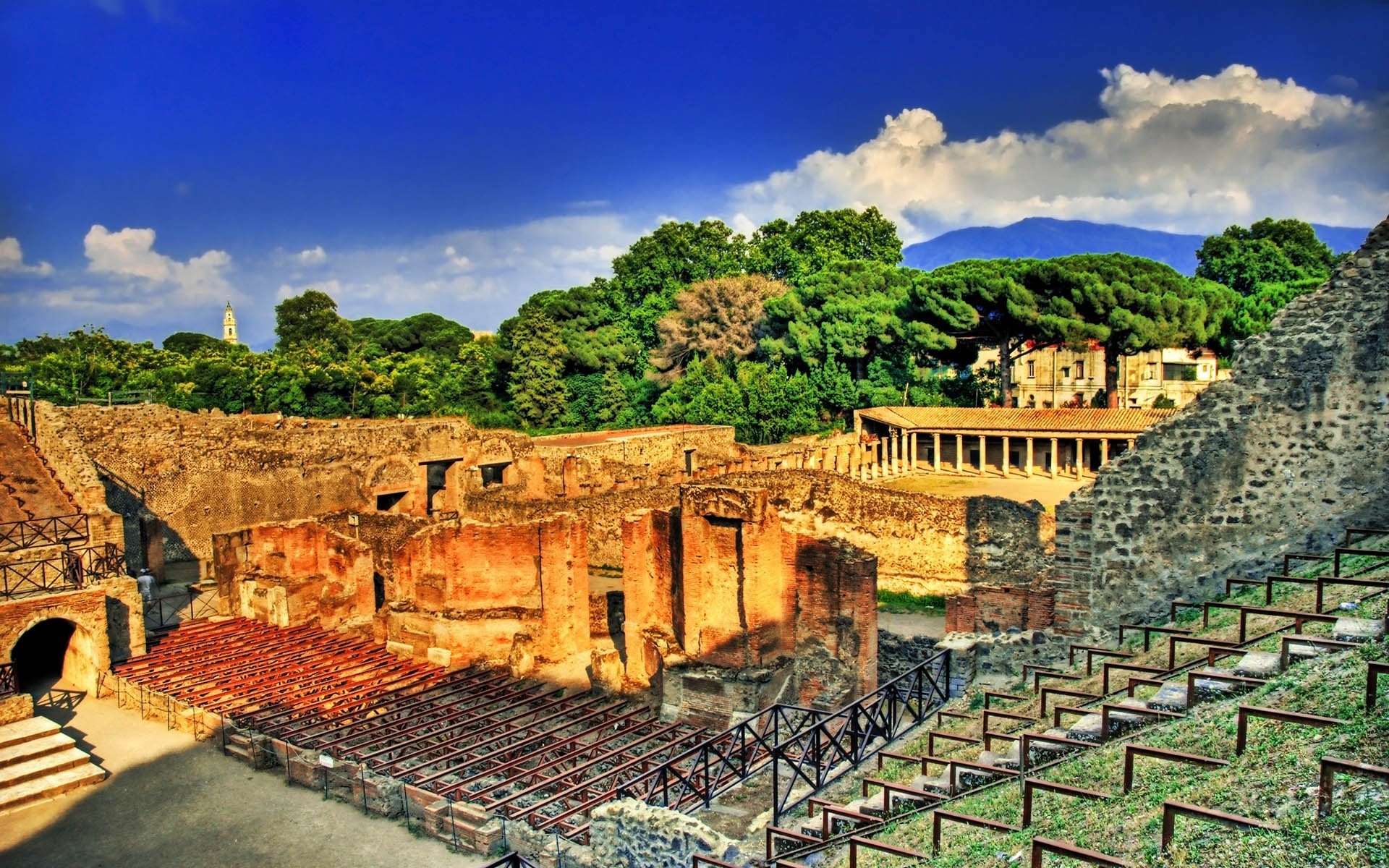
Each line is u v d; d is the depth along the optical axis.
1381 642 14.84
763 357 119.25
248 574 47.69
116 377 87.44
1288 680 15.19
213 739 33.81
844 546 33.94
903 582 51.53
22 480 48.31
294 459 67.81
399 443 72.88
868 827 17.77
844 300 106.75
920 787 18.77
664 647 35.91
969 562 49.28
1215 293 91.38
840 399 104.12
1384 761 11.44
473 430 76.19
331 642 43.41
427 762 30.22
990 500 48.88
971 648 28.83
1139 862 11.82
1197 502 25.86
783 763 28.00
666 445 92.75
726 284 119.69
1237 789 12.58
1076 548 27.44
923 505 50.62
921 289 95.25
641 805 19.22
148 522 57.09
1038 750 17.45
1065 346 91.44
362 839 27.05
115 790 30.56
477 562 40.59
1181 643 20.80
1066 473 91.56
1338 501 24.30
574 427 113.69
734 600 34.38
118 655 40.44
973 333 96.75
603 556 62.69
